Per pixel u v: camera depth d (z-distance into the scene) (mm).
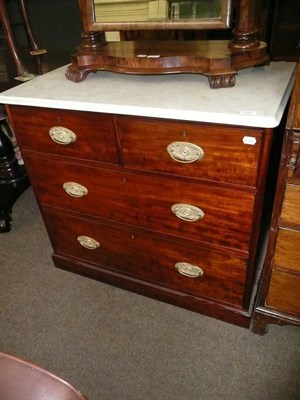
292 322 1049
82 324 1242
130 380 1059
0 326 1255
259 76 960
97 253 1327
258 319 1105
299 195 799
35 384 441
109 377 1072
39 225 1771
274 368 1055
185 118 796
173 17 918
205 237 1017
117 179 1035
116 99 900
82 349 1159
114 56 974
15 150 2006
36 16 1881
